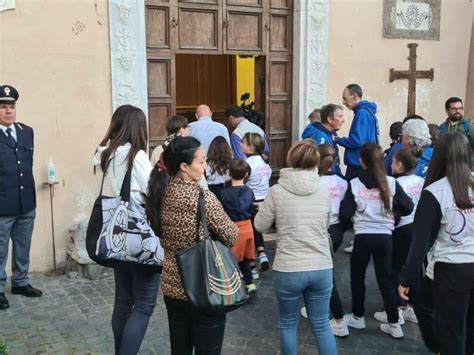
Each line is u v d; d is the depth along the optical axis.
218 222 2.73
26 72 5.11
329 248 3.31
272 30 6.72
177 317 2.88
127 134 3.16
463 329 2.79
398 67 7.63
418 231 2.80
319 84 6.97
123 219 3.01
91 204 5.56
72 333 4.01
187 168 2.76
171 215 2.73
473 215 2.72
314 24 6.81
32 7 5.07
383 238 3.88
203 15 6.19
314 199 3.20
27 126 4.74
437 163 2.83
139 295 3.14
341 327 4.02
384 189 3.77
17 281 4.72
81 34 5.34
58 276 5.23
